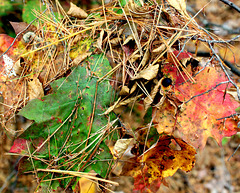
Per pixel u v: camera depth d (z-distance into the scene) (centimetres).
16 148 46
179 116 46
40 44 49
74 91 47
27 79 48
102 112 47
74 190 49
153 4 48
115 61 47
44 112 46
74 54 48
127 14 47
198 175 96
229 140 95
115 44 47
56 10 51
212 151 101
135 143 48
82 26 48
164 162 49
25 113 46
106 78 47
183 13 48
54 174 47
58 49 48
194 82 47
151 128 48
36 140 46
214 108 46
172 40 47
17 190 65
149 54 47
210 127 46
